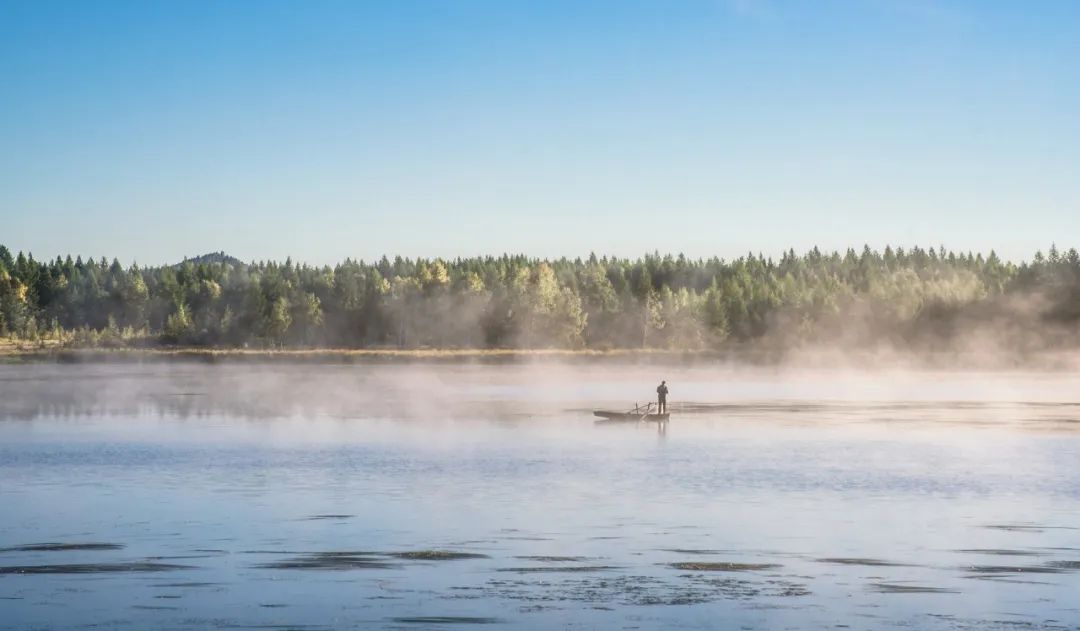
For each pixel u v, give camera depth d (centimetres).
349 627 2091
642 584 2430
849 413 8100
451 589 2381
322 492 3853
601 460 4866
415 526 3152
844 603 2266
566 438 5994
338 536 2995
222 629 2077
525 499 3688
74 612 2189
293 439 5881
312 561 2667
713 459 4919
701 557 2719
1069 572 2553
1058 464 4703
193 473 4397
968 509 3475
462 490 3900
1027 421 7225
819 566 2617
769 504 3584
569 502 3622
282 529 3100
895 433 6316
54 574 2523
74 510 3444
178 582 2447
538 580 2467
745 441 5819
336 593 2345
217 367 18100
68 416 7588
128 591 2362
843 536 3002
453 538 2962
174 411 8094
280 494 3800
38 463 4747
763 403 9419
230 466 4628
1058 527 3144
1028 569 2584
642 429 6625
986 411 8294
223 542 2906
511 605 2245
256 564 2631
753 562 2662
